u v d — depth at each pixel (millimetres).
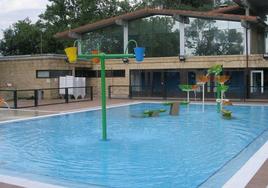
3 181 7602
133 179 8078
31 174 8523
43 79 30672
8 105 23594
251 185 7000
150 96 32875
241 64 30234
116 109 23344
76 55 12086
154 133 14180
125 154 10586
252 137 13258
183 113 21109
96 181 7922
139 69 33250
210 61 31078
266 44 35406
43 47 51844
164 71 32531
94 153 10766
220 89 21406
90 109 22625
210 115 20094
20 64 31516
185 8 51781
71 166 9297
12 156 10555
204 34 32031
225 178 7980
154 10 32594
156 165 9289
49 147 11734
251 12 34844
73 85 30000
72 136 13656
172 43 32844
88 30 35094
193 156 10266
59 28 51656
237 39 31141
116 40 34438
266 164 8664
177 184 7664
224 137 13273
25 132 14633
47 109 22438
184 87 25562
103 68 12367
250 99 29688
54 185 7441
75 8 53750
